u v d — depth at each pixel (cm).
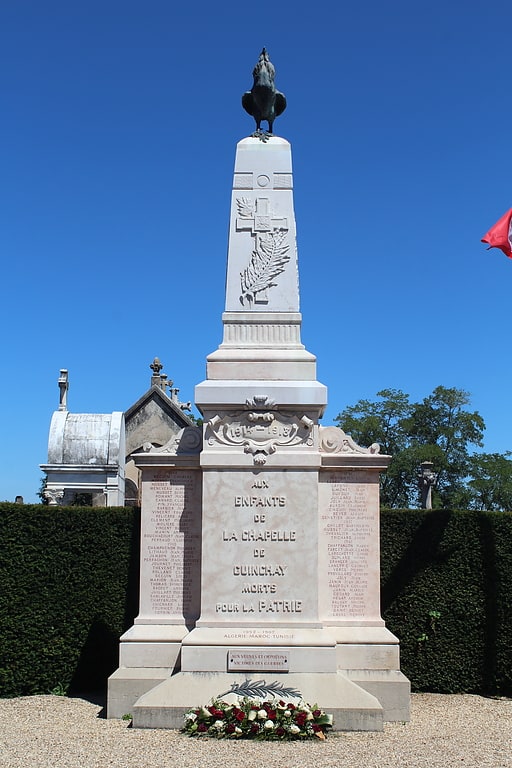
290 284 1253
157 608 1201
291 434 1180
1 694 1352
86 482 2652
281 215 1276
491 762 888
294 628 1126
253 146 1296
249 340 1236
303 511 1156
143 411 3694
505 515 1468
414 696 1384
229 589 1142
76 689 1405
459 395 5266
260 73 1331
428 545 1460
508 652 1420
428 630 1441
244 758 890
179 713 1060
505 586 1442
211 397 1178
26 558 1403
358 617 1186
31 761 882
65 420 2723
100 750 931
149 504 1224
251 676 1091
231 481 1166
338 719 1050
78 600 1423
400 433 5322
